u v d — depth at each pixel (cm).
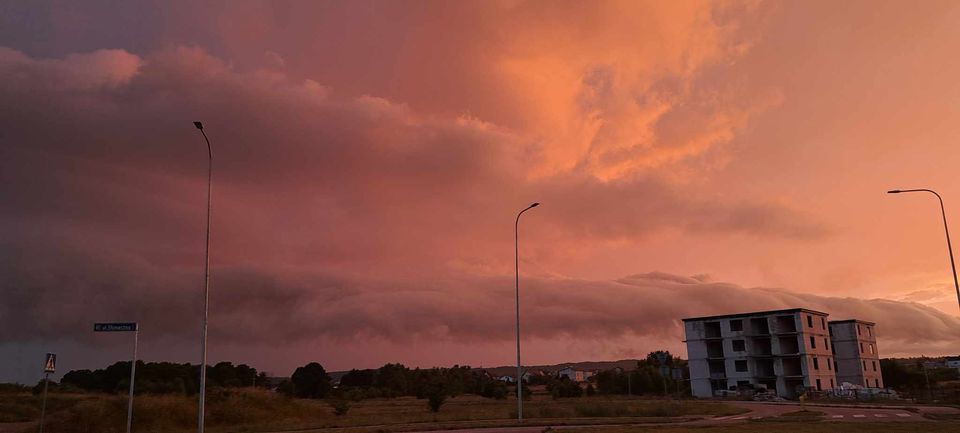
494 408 6400
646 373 12125
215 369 11319
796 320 9706
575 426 3497
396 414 5388
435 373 14875
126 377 9625
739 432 2852
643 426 3388
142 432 3722
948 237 4522
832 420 3912
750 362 9931
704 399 8625
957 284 4394
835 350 11012
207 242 2916
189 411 4362
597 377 12662
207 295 2855
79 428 3812
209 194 2977
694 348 10506
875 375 11162
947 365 15612
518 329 4300
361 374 16300
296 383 12394
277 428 3631
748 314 10088
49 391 7006
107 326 2794
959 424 3344
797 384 9656
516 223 4650
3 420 4488
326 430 3306
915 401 6881
